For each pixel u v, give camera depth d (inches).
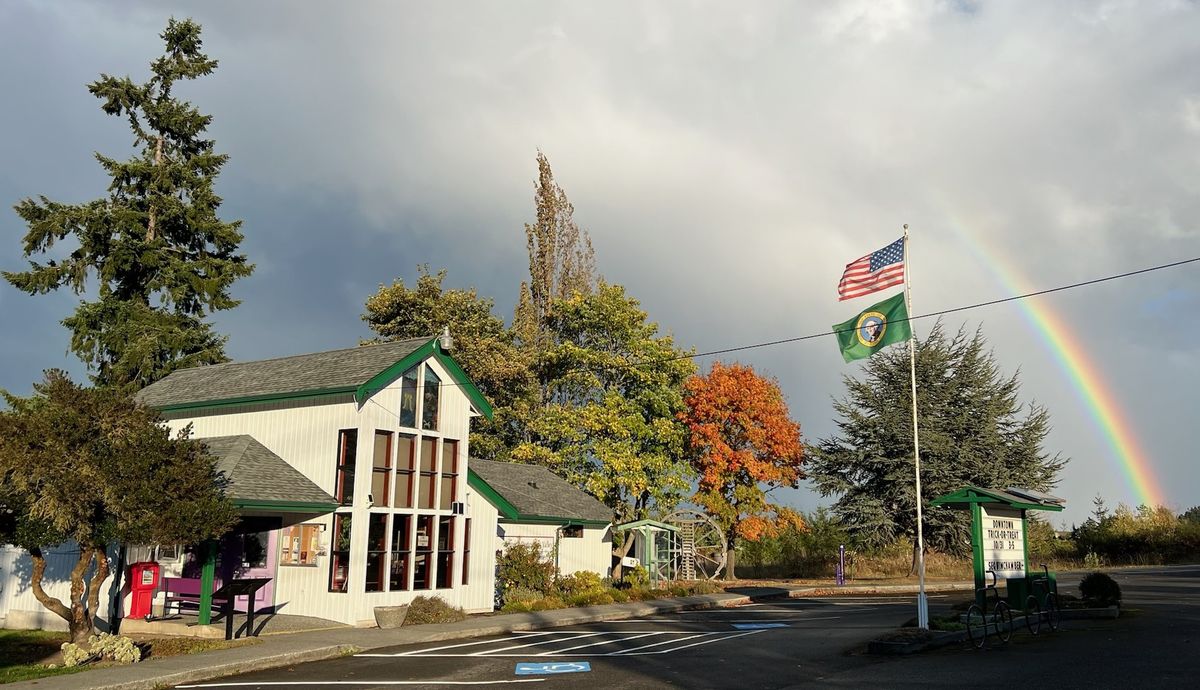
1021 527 856.9
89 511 667.4
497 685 556.7
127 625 812.0
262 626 846.5
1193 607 988.6
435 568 1002.7
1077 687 500.7
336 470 942.4
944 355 2043.6
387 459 964.6
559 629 920.3
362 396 935.7
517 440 1852.9
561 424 1654.8
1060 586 1376.7
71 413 666.8
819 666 613.6
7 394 1533.0
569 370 1788.9
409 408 1002.1
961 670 571.8
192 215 1782.7
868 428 2027.6
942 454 1945.1
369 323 1870.1
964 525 1907.0
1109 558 2175.2
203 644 711.1
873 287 837.8
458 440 1063.6
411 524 984.3
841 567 1635.1
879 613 1063.6
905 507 1972.2
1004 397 2091.5
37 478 644.1
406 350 1003.9
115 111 1811.0
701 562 1812.3
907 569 1925.4
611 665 636.7
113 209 1715.1
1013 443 2079.2
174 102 1847.9
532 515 1229.7
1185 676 526.9
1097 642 690.8
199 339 1769.2
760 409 1786.4
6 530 689.0
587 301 1787.6
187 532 697.0
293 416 992.2
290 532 954.7
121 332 1675.7
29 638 838.5
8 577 995.3
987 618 760.3
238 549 965.2
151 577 924.0
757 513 1785.2
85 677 576.7
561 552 1350.9
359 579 908.0
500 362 1768.0
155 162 1800.0
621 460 1584.6
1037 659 609.9
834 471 2057.1
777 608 1191.6
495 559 1131.3
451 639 836.0
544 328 2086.6
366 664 663.1
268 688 558.9
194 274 1779.0
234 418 1047.0
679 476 1680.6
